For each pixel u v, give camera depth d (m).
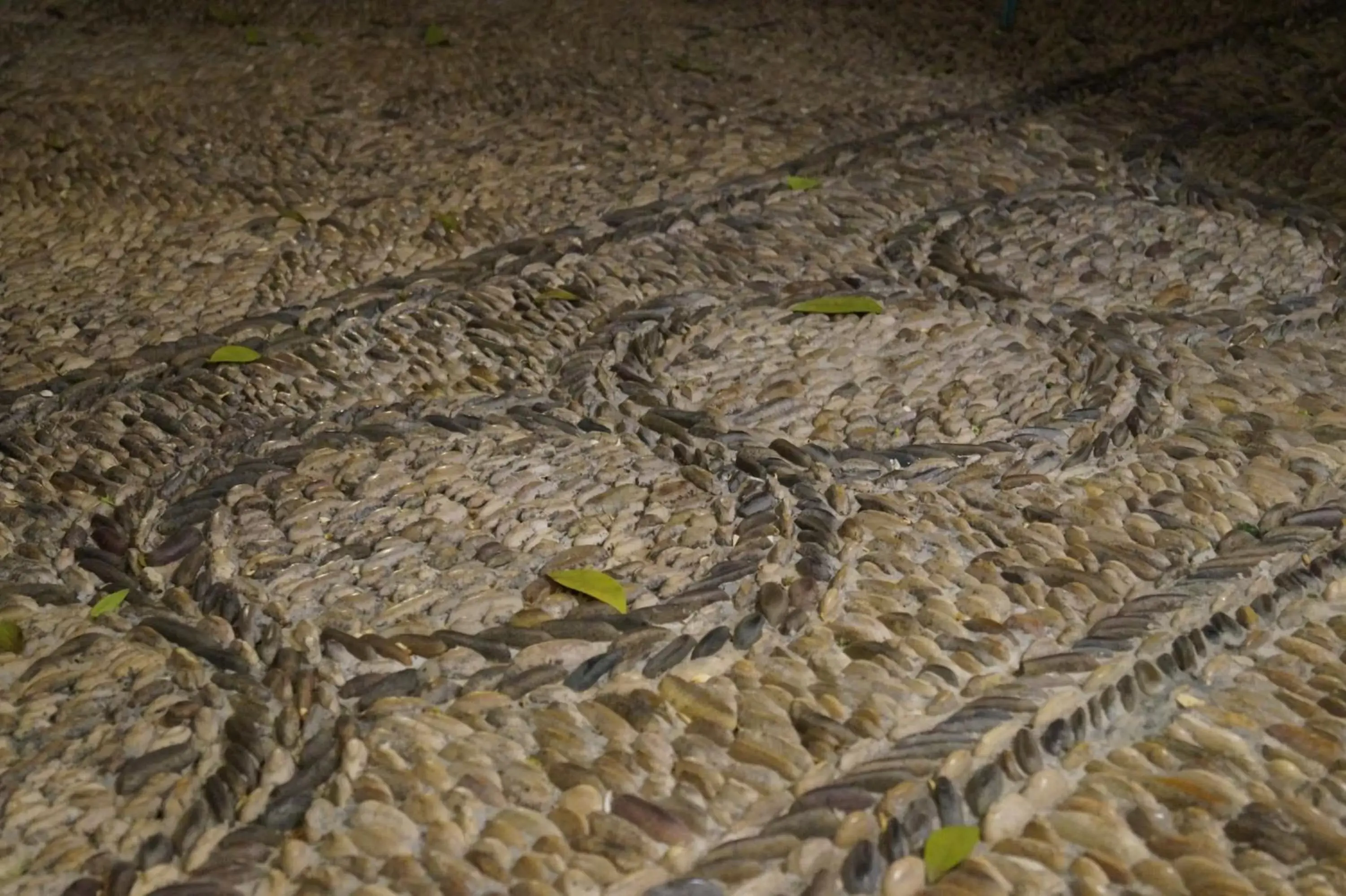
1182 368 1.58
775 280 1.81
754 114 2.30
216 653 1.20
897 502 1.38
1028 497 1.38
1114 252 1.85
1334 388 1.54
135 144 2.19
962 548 1.31
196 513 1.38
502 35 2.64
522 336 1.70
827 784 1.05
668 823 1.03
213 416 1.55
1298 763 1.06
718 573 1.28
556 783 1.07
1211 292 1.75
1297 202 1.96
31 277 1.84
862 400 1.55
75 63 2.51
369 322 1.73
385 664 1.19
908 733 1.10
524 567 1.30
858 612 1.23
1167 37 2.58
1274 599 1.23
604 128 2.25
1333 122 2.21
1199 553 1.29
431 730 1.12
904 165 2.12
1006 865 0.99
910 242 1.89
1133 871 0.98
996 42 2.59
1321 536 1.30
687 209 1.98
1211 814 1.02
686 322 1.71
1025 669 1.16
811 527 1.34
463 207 2.01
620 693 1.15
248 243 1.92
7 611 1.26
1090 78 2.41
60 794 1.06
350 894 0.98
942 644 1.19
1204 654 1.17
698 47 2.59
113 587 1.29
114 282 1.82
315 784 1.07
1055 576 1.26
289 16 2.73
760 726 1.11
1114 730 1.10
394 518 1.37
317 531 1.35
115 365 1.63
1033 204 2.00
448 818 1.03
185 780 1.08
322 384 1.60
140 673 1.18
